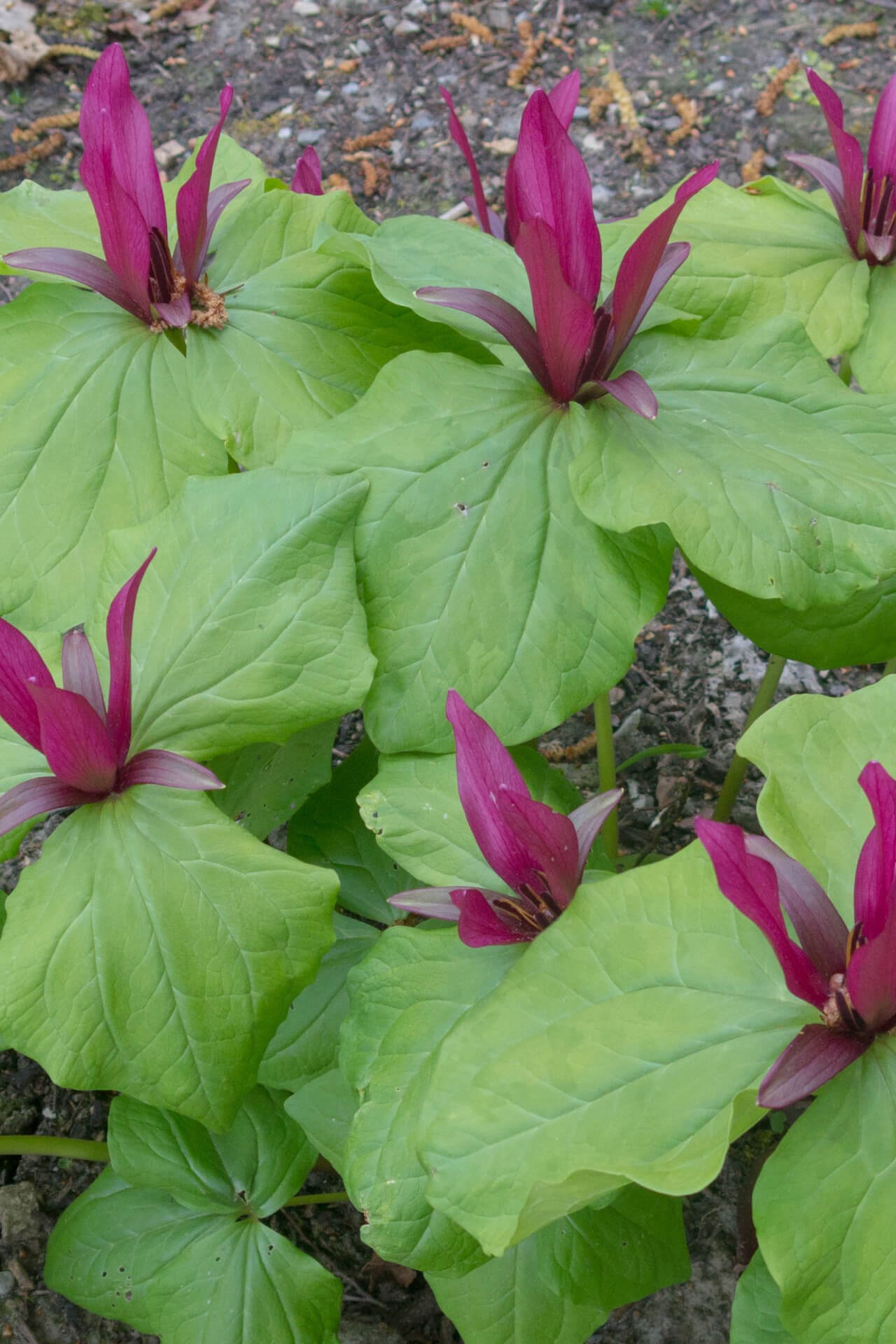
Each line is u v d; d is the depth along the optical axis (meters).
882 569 1.06
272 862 1.06
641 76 1.89
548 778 1.12
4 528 1.10
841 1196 0.99
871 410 1.09
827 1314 0.99
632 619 1.08
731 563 1.06
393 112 1.87
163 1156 1.12
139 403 1.11
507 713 1.08
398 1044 1.05
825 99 1.12
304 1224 1.19
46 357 1.11
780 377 1.10
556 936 1.02
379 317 1.13
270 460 1.11
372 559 1.08
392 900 1.05
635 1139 0.99
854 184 1.13
